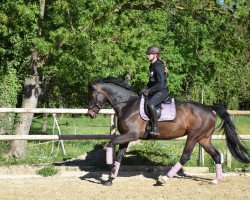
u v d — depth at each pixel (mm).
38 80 13188
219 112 9688
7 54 13062
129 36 11969
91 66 11680
